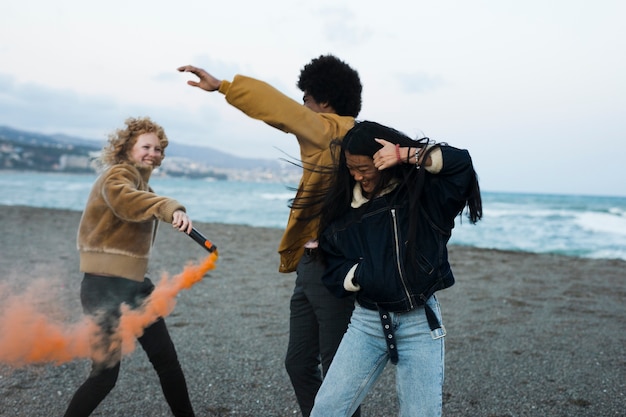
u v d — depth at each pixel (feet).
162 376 10.03
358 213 7.53
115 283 9.39
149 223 9.80
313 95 9.08
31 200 125.49
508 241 59.82
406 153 6.89
